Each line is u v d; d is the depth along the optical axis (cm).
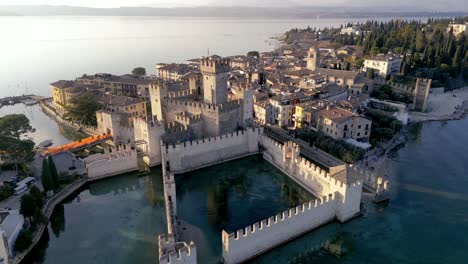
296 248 6588
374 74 18850
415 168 9981
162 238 5688
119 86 18088
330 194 7112
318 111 12175
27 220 6938
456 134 13050
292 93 14288
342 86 16412
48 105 16812
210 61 10731
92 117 13338
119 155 9319
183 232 7038
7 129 9938
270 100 13612
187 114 10981
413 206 7931
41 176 8275
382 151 11081
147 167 9838
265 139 10606
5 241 5862
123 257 6334
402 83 18025
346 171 7256
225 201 8294
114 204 8181
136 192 8769
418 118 14888
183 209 7944
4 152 9369
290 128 12850
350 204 7219
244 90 10988
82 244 6719
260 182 9256
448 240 6812
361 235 6950
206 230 7125
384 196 8112
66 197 8312
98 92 15425
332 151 10450
